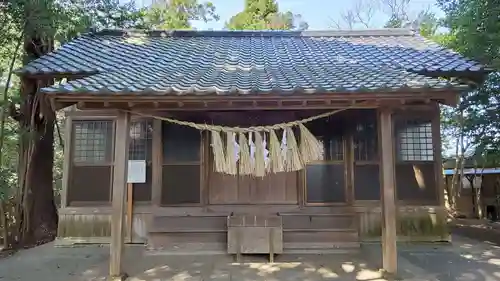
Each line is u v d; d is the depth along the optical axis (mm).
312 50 7410
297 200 6387
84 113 6641
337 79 4691
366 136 6535
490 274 4488
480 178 11820
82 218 6547
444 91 4082
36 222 7367
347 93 4090
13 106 6945
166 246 5680
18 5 5852
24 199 6973
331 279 4352
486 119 7305
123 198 4492
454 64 5836
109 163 6605
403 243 6316
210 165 6488
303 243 5625
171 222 6074
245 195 6410
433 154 6484
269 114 5926
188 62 6395
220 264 5035
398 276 4359
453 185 12250
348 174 6469
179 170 6512
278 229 5234
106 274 4672
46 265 5164
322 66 5859
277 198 6395
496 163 8508
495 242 6598
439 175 6449
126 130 4535
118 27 9570
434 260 5215
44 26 6402
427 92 4102
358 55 6750
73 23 7367
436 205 6418
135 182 6496
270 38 8680
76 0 7559
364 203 6418
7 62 7375
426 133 6516
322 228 5848
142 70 5594
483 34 6094
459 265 4930
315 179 6445
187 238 5715
